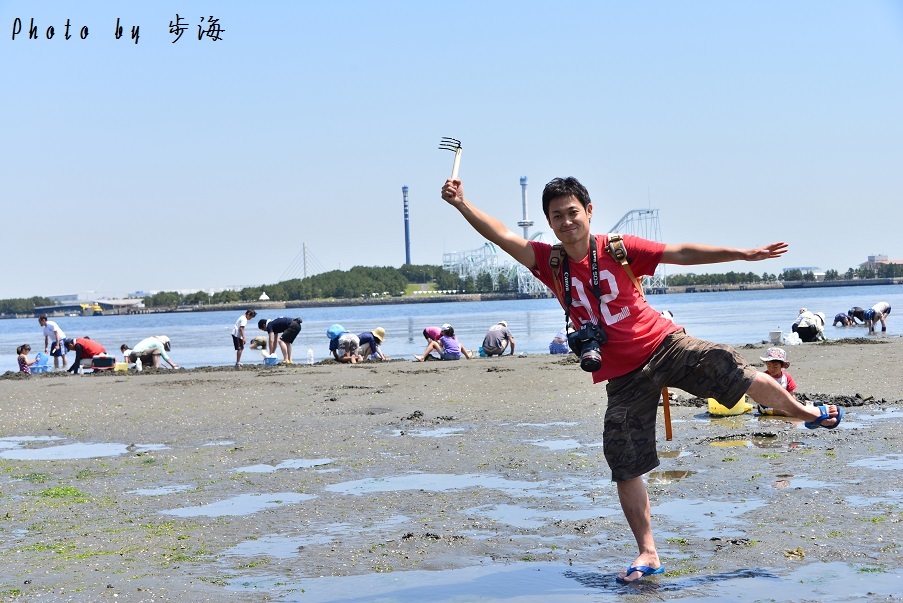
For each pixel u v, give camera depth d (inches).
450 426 449.1
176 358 1330.0
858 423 402.6
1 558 234.8
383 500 287.0
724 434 386.6
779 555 207.2
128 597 196.5
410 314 4384.8
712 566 201.9
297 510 278.5
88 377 868.6
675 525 239.9
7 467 381.4
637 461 204.2
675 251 201.8
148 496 310.0
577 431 417.1
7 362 1438.2
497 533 241.1
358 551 227.8
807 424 204.4
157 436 457.4
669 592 185.3
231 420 504.4
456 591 192.7
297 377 765.9
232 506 288.8
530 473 321.1
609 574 200.7
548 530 241.4
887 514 237.8
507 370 737.6
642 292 207.3
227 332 2691.9
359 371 805.9
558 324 2133.4
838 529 226.2
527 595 188.1
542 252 209.9
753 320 1918.1
